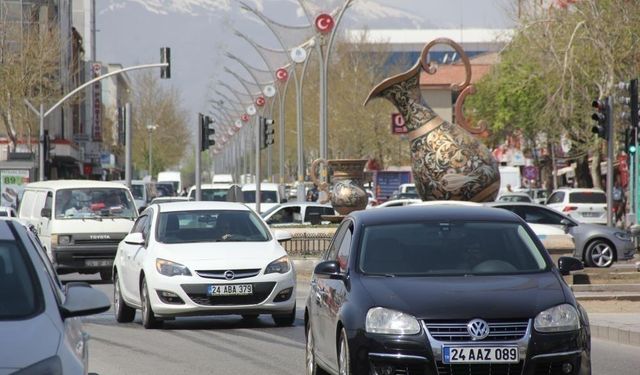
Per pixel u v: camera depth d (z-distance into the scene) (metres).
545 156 170.25
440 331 20.28
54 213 59.78
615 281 53.81
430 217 23.83
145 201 132.88
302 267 64.31
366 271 22.48
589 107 104.81
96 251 58.97
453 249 22.92
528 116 133.12
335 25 89.56
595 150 111.12
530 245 23.25
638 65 95.69
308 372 26.17
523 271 22.53
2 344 13.92
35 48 157.12
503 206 64.75
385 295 21.02
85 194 60.69
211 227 39.12
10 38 157.00
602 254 66.56
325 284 24.03
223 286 36.34
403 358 20.19
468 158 60.84
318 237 69.00
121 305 40.34
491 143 165.62
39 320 14.77
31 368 13.53
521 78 118.94
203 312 36.50
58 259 58.81
